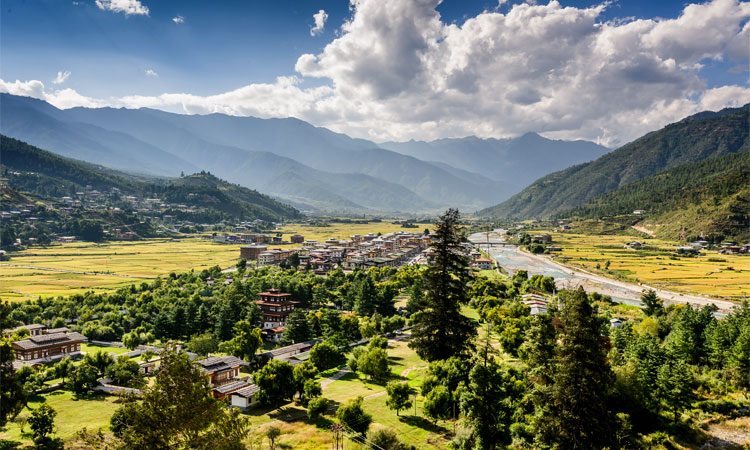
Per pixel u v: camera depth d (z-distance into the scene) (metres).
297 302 184.38
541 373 61.28
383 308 174.25
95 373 109.50
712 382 83.62
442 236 72.69
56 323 157.75
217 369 106.94
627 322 135.88
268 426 77.12
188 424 37.28
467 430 64.88
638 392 70.12
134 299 189.12
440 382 81.00
